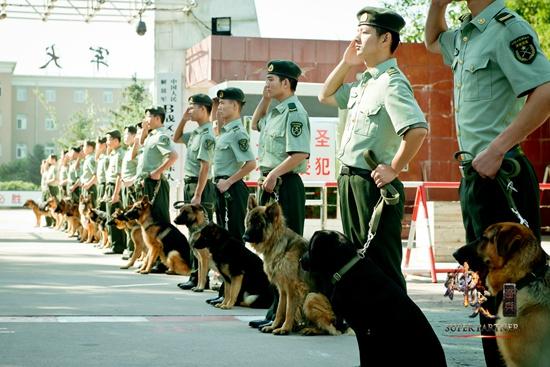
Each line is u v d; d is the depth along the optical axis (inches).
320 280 251.1
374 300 167.3
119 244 556.1
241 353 224.5
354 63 223.0
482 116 165.5
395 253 200.2
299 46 716.0
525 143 690.8
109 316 286.2
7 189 2586.1
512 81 158.4
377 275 170.7
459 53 171.2
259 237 251.8
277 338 247.4
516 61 157.5
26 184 2618.1
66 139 2348.7
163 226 436.8
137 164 507.2
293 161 261.0
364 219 202.8
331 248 173.8
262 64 714.2
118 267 466.3
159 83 748.0
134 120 1791.3
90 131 2311.8
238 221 320.2
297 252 250.2
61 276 412.8
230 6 855.1
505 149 155.3
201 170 369.7
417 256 425.4
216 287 362.6
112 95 3570.4
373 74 205.0
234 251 313.4
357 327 170.7
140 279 407.8
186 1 817.5
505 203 160.7
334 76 225.8
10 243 654.5
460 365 212.4
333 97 228.8
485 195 162.4
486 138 165.0
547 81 154.6
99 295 341.7
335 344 238.4
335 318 251.3
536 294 147.6
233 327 267.7
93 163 679.7
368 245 189.8
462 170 169.3
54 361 211.5
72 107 3535.9
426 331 163.2
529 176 162.6
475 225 165.8
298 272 250.4
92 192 676.7
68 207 735.7
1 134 3420.3
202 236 314.5
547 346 146.1
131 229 468.4
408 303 166.2
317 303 250.2
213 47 707.4
